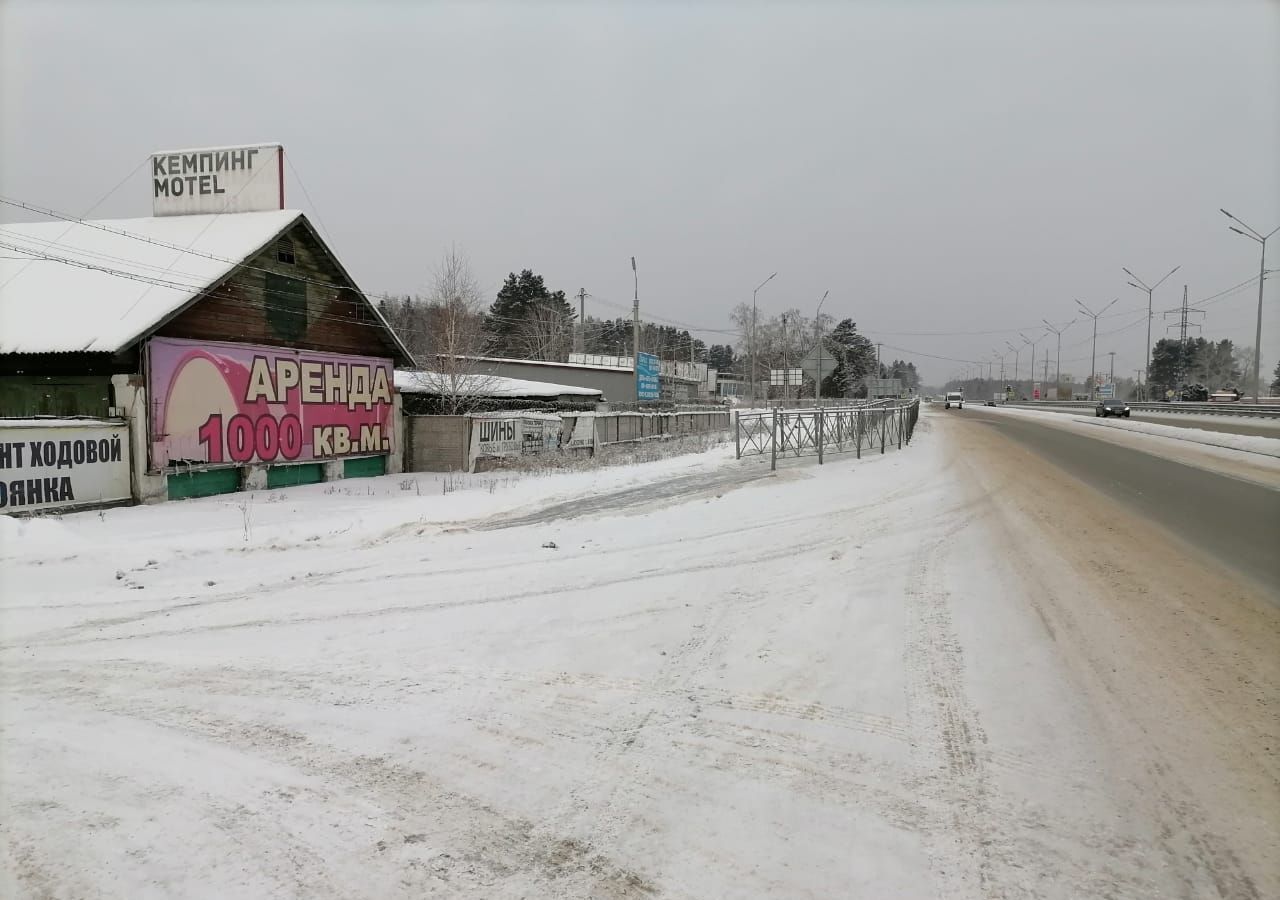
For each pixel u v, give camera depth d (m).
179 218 21.28
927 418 54.28
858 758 4.07
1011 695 4.88
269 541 10.52
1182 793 3.67
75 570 8.60
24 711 4.88
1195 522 11.29
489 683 5.20
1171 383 109.12
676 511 12.52
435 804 3.67
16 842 3.38
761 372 104.31
